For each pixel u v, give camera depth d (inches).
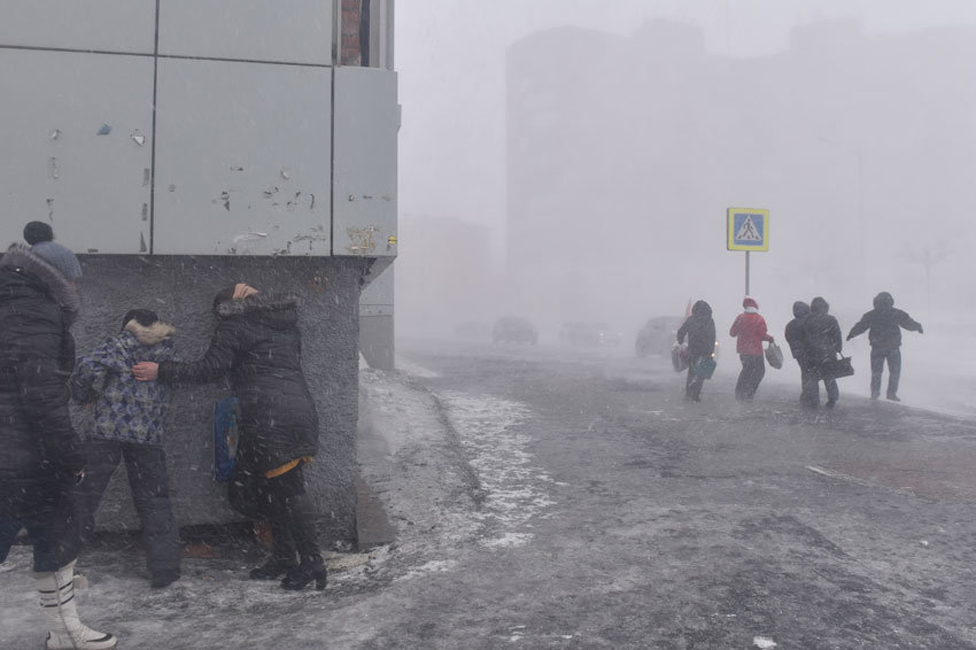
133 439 148.7
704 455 276.7
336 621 134.5
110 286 168.2
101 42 166.9
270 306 155.3
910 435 312.7
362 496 202.8
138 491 152.0
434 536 182.7
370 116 179.9
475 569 159.6
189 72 171.0
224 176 172.2
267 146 174.6
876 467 253.4
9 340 114.6
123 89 167.6
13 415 114.3
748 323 423.5
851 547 171.6
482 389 496.4
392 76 181.8
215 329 170.4
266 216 173.9
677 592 145.4
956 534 180.9
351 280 180.9
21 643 126.9
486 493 223.6
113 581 153.0
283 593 149.7
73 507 123.8
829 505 206.2
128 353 150.0
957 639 125.2
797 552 168.2
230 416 166.6
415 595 145.9
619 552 169.2
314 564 151.5
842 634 126.9
